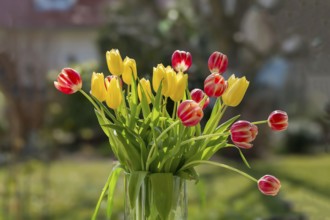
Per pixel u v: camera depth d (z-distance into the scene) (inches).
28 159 219.9
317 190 294.8
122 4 326.3
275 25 266.8
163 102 63.3
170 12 315.3
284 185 300.8
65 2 592.4
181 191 61.2
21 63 213.6
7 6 571.8
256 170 358.9
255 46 345.4
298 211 171.6
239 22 343.6
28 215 221.6
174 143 60.4
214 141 61.1
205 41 352.2
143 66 290.7
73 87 60.9
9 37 216.2
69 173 347.3
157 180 59.5
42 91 216.5
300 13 229.0
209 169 359.3
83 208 259.8
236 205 255.0
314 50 227.8
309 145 430.9
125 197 62.2
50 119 220.8
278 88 390.3
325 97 224.7
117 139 61.1
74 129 410.0
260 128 390.0
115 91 59.4
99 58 312.8
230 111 369.7
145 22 315.9
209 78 58.9
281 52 327.3
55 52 225.8
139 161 60.5
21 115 212.2
